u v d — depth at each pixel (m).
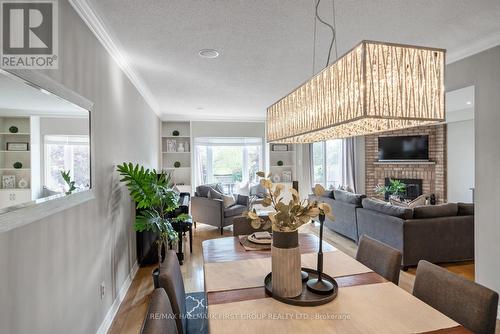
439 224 3.31
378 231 3.65
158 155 6.39
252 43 2.60
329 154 7.57
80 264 1.79
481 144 2.59
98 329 2.09
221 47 2.68
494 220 2.48
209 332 1.03
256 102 5.21
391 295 1.31
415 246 3.25
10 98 1.13
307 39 2.53
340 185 7.31
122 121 2.94
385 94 1.14
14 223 1.12
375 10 2.04
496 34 2.43
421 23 2.25
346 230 4.45
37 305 1.32
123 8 1.96
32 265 1.29
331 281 1.44
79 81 1.83
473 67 2.68
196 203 5.47
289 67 3.28
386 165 7.36
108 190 2.38
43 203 1.33
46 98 1.36
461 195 6.62
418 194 7.01
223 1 1.90
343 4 1.96
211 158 7.16
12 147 1.12
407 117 1.17
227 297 1.30
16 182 1.15
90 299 1.95
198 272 3.36
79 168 1.74
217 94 4.58
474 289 1.18
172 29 2.29
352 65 1.19
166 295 1.16
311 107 1.54
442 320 1.10
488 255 2.52
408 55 1.18
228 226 5.63
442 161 6.74
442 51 1.23
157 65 3.14
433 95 1.22
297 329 1.05
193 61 3.04
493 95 2.50
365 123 1.33
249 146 7.34
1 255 1.09
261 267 1.66
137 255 3.45
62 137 1.52
